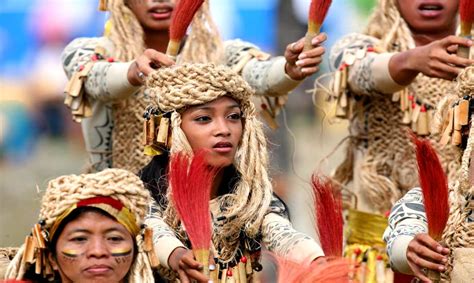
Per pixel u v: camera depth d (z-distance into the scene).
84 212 10.02
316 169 14.04
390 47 13.91
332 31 24.56
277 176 22.36
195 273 10.23
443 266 10.39
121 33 13.54
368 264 13.54
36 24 25.48
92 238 10.03
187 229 10.34
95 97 13.20
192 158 10.64
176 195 10.37
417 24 13.93
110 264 10.05
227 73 10.93
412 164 13.70
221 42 13.66
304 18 24.69
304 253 10.58
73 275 10.06
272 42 24.58
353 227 13.75
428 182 10.55
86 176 10.10
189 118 10.95
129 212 10.11
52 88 25.95
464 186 10.87
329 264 10.26
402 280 13.18
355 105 13.97
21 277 10.20
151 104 11.28
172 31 12.11
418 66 12.86
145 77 12.16
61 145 26.06
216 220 10.92
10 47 25.66
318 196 10.83
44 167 25.39
